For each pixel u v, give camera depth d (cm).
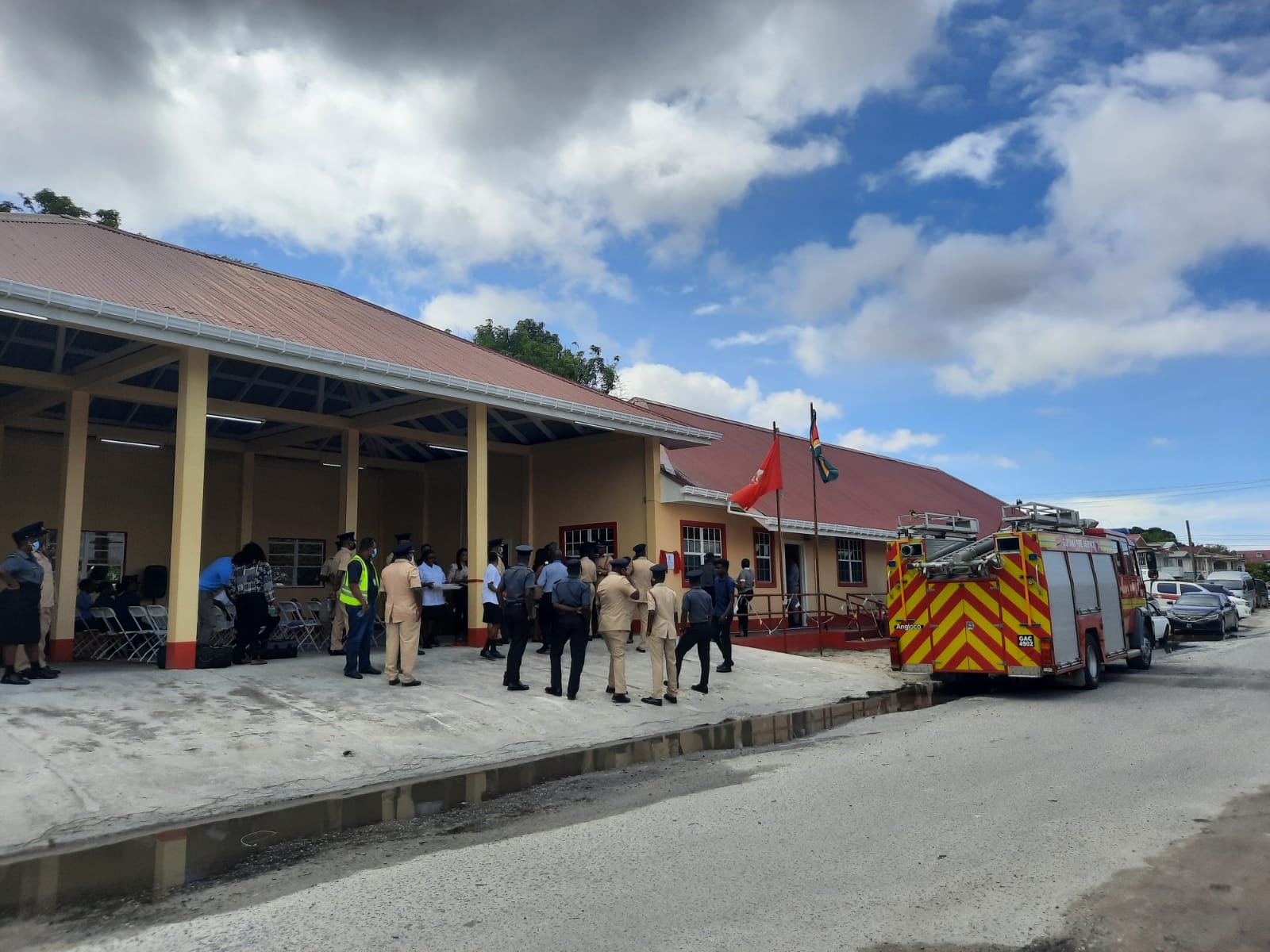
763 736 984
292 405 1562
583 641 1098
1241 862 505
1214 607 2478
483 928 430
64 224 1337
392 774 780
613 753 895
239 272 1545
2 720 786
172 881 514
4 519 1486
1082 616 1359
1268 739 885
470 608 1391
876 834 570
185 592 1058
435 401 1449
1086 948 395
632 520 1736
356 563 1104
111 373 1177
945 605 1327
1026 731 960
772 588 2117
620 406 1722
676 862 524
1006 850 531
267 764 759
